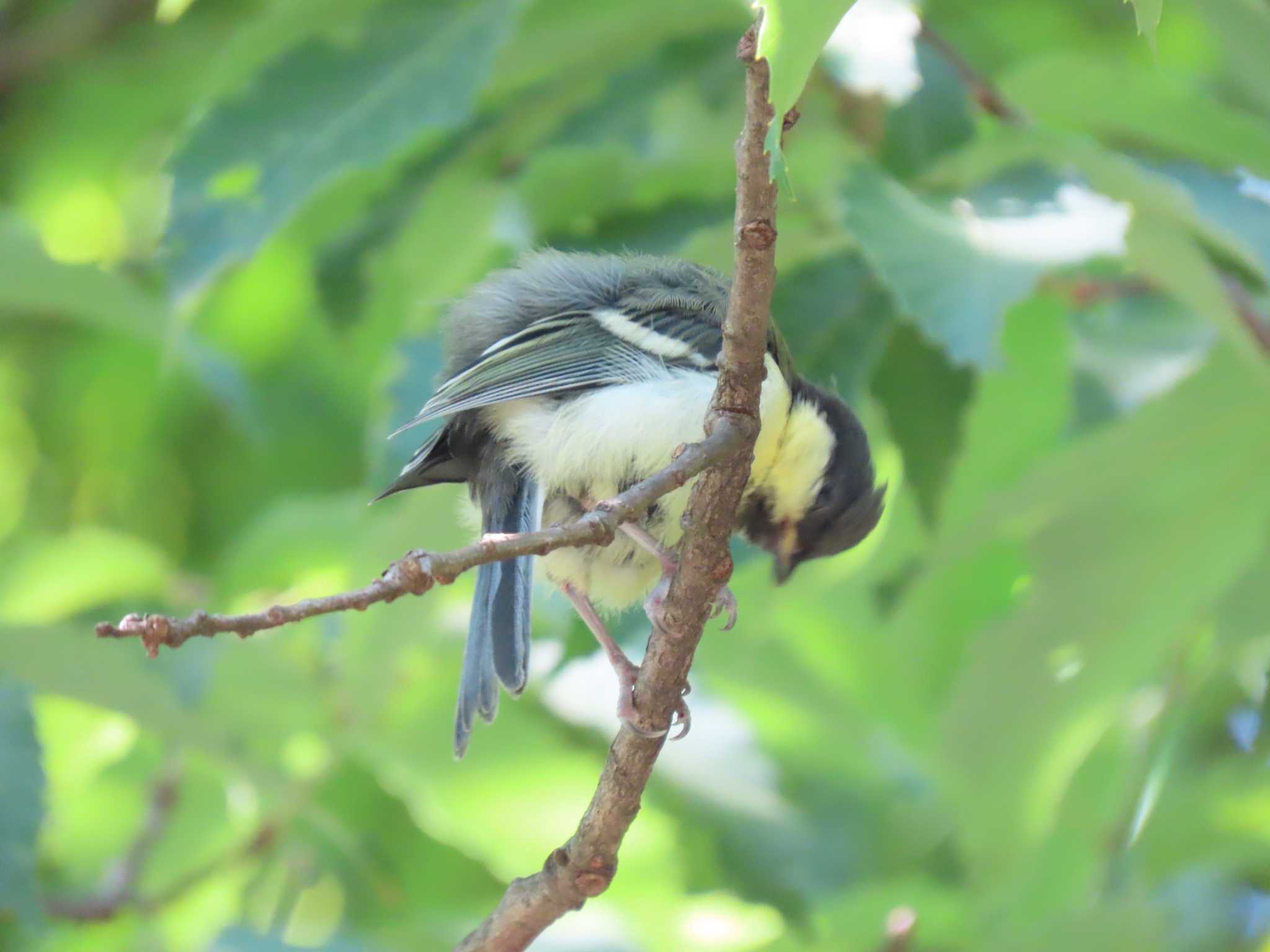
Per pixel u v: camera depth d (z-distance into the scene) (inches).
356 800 433.4
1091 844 412.2
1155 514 367.2
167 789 422.3
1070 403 375.6
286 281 478.6
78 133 515.8
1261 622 382.3
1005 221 291.9
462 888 438.0
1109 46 425.7
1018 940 405.7
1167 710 399.9
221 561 478.3
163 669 392.5
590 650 352.5
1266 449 350.0
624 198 369.1
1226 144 346.6
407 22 322.7
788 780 451.8
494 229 386.3
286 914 410.3
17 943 372.2
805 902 410.9
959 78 336.5
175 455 531.8
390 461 349.1
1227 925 444.1
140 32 512.4
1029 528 375.9
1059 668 388.8
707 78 358.6
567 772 409.4
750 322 223.1
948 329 267.4
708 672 444.1
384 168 371.6
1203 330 378.0
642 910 434.0
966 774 406.0
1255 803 417.4
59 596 443.5
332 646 397.7
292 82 320.5
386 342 397.1
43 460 534.0
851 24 337.1
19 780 320.2
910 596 440.5
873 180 288.8
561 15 348.2
